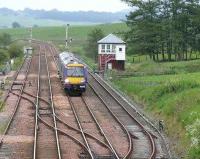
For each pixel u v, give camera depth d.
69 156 48.84
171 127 62.91
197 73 105.62
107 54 136.00
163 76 107.12
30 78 117.50
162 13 156.12
